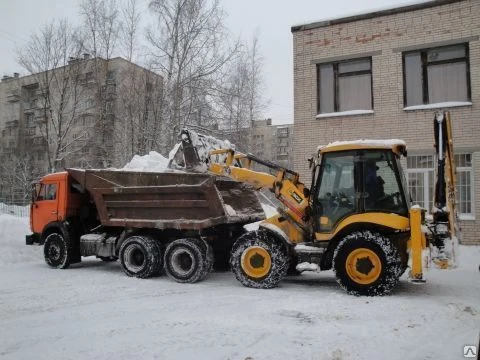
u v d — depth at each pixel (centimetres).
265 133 6075
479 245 1270
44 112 2916
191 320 571
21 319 594
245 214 963
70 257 1043
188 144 909
